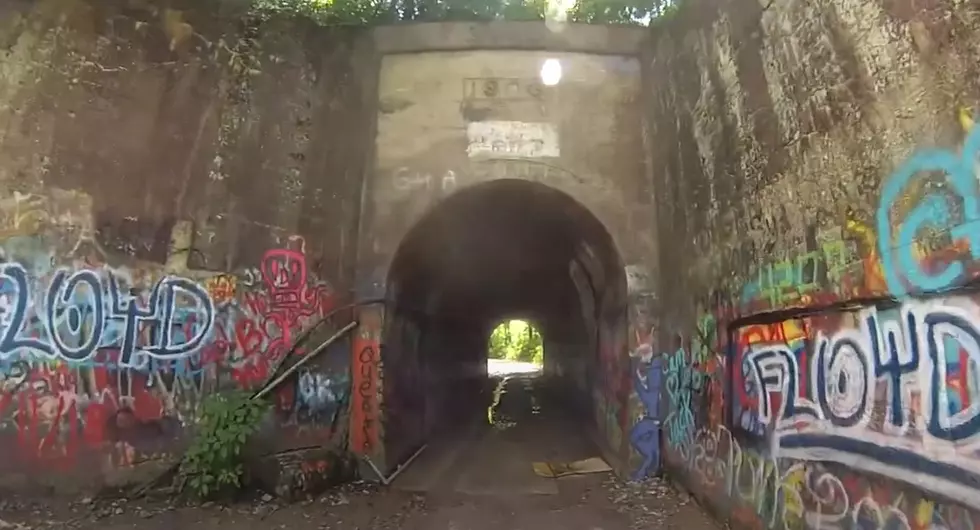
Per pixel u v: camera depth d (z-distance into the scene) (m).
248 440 9.08
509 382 33.81
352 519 8.43
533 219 12.74
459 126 10.80
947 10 3.87
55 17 8.44
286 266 9.78
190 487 8.65
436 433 16.22
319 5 10.74
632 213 10.71
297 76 9.98
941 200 4.05
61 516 7.85
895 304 4.53
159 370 8.84
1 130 8.16
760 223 6.60
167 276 8.95
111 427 8.52
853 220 4.99
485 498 9.68
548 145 10.78
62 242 8.38
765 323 6.55
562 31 10.82
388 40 10.84
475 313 22.02
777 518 6.27
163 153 9.01
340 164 10.39
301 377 9.79
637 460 10.45
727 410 7.56
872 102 4.68
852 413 5.05
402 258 10.98
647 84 10.77
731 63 7.13
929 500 4.19
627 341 10.64
